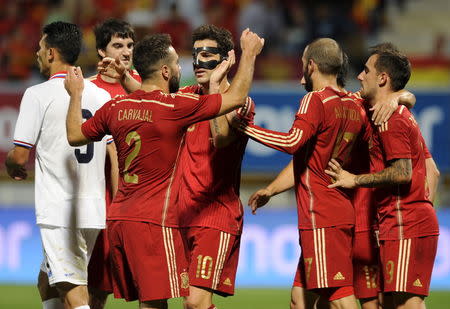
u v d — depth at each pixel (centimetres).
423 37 5303
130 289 1838
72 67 1834
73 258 1984
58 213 1972
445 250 3825
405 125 1859
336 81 1955
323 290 1916
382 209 1925
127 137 1745
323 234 1886
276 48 4878
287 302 3328
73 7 5050
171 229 1772
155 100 1736
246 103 1834
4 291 3531
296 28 4956
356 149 2011
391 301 2031
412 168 1903
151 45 1780
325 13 4972
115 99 1783
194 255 1955
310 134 1838
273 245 3866
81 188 1992
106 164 2147
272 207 4084
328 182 1900
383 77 1942
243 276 3844
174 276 1769
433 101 4022
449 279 3794
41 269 2103
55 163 1978
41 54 2030
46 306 2097
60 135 1972
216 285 1955
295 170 1936
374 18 5103
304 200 1909
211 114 1723
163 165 1756
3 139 4059
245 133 1836
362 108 1997
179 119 1725
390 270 1902
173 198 1778
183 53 4772
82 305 1988
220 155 1948
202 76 1959
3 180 4088
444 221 3850
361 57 4800
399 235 1889
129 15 5012
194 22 5044
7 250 3859
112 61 1917
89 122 1795
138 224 1753
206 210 1961
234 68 4412
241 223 2000
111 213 1797
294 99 4062
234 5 5088
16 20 4956
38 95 1967
